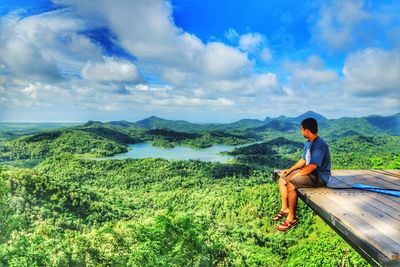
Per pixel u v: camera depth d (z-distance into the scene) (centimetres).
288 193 439
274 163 15838
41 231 3884
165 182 12369
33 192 6556
